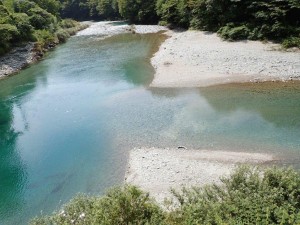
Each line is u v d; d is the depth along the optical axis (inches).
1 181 656.4
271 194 295.6
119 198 300.7
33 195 601.9
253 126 735.7
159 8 2159.2
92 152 717.9
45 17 2103.8
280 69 1005.2
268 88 916.6
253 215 269.9
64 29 2245.3
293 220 257.3
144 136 749.9
